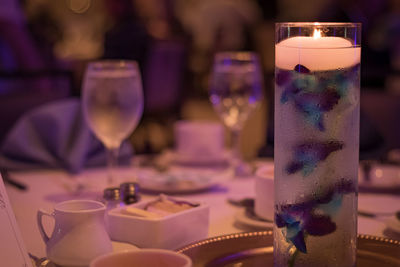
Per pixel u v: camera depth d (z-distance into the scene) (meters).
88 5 8.00
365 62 4.40
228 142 3.58
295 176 0.81
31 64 2.99
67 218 0.87
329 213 0.81
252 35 6.93
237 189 1.33
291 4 7.52
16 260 0.85
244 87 1.50
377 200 1.25
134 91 1.29
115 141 1.31
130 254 0.78
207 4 7.09
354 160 0.82
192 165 1.56
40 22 5.09
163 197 1.06
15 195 1.27
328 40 0.80
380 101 2.27
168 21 6.07
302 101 0.80
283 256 0.83
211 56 7.13
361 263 0.89
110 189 1.07
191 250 0.91
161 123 4.65
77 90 2.66
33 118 1.49
